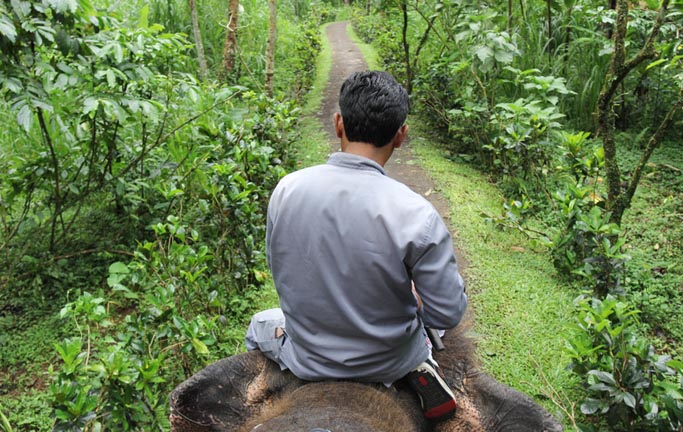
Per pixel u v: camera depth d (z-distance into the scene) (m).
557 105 8.24
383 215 1.85
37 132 6.04
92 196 5.55
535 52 8.73
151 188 5.52
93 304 3.11
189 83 5.51
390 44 12.41
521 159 6.28
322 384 1.88
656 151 7.38
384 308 1.92
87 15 4.21
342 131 2.03
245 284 4.71
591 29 8.29
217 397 2.26
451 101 8.27
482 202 6.27
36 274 4.84
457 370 2.32
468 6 8.06
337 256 1.88
